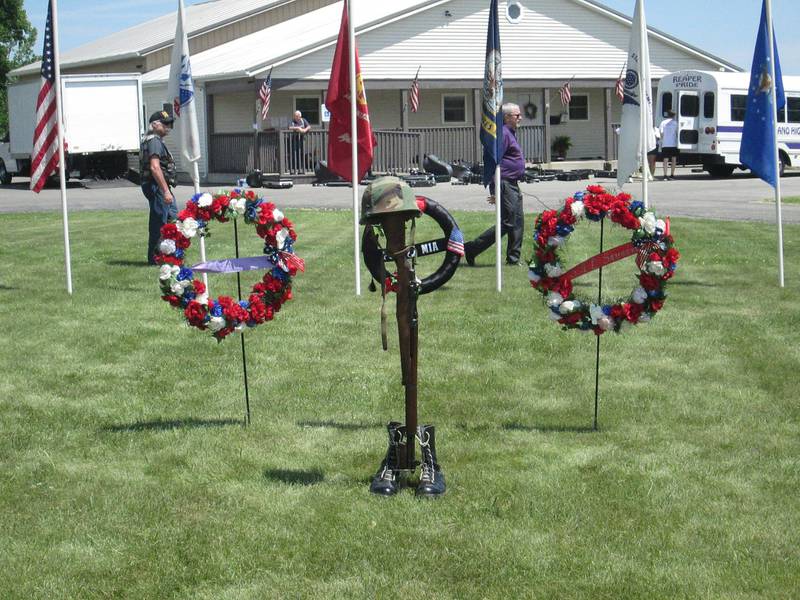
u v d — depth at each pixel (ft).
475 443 19.49
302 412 21.59
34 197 93.66
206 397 22.70
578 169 116.78
